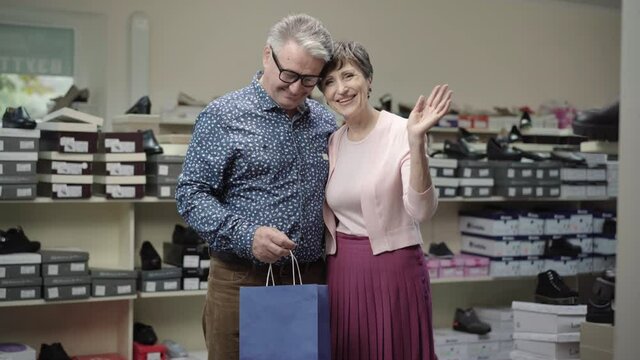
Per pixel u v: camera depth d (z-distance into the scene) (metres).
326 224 2.28
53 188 3.67
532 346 3.88
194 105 4.48
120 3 4.45
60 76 4.39
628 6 1.82
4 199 3.57
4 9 4.23
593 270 5.11
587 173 5.02
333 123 2.37
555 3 5.87
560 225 5.01
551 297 4.20
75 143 3.70
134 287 3.93
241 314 2.00
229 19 4.74
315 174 2.24
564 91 5.95
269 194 2.16
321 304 2.04
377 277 2.20
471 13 5.52
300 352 2.00
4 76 4.28
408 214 2.19
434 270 4.70
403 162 2.13
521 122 5.32
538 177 4.86
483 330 4.83
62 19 4.36
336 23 5.07
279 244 2.00
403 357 2.21
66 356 3.97
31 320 4.13
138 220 4.35
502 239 4.84
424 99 2.01
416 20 5.32
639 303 1.81
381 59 5.22
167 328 4.46
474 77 5.55
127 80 4.47
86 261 3.81
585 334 2.95
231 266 2.20
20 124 3.60
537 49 5.81
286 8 4.90
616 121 2.77
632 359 1.83
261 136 2.16
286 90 2.11
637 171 1.81
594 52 6.07
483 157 4.86
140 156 3.84
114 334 4.29
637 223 1.81
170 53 4.59
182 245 4.12
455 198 4.69
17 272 3.67
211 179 2.17
